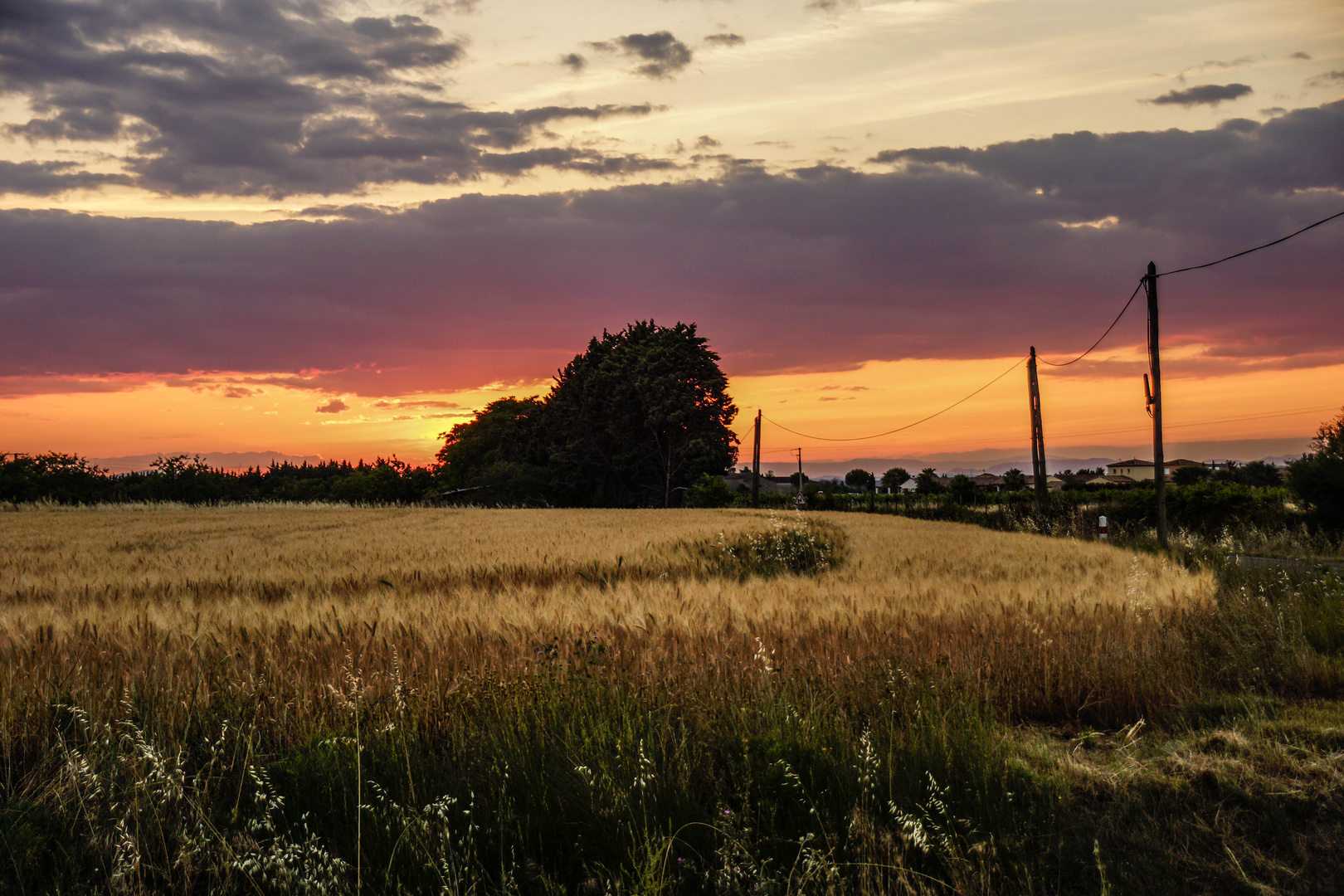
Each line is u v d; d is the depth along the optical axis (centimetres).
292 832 405
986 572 1348
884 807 420
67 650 679
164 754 486
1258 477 7900
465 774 469
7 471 5597
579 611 866
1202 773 502
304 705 573
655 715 543
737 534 1936
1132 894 369
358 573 1345
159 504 4556
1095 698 678
